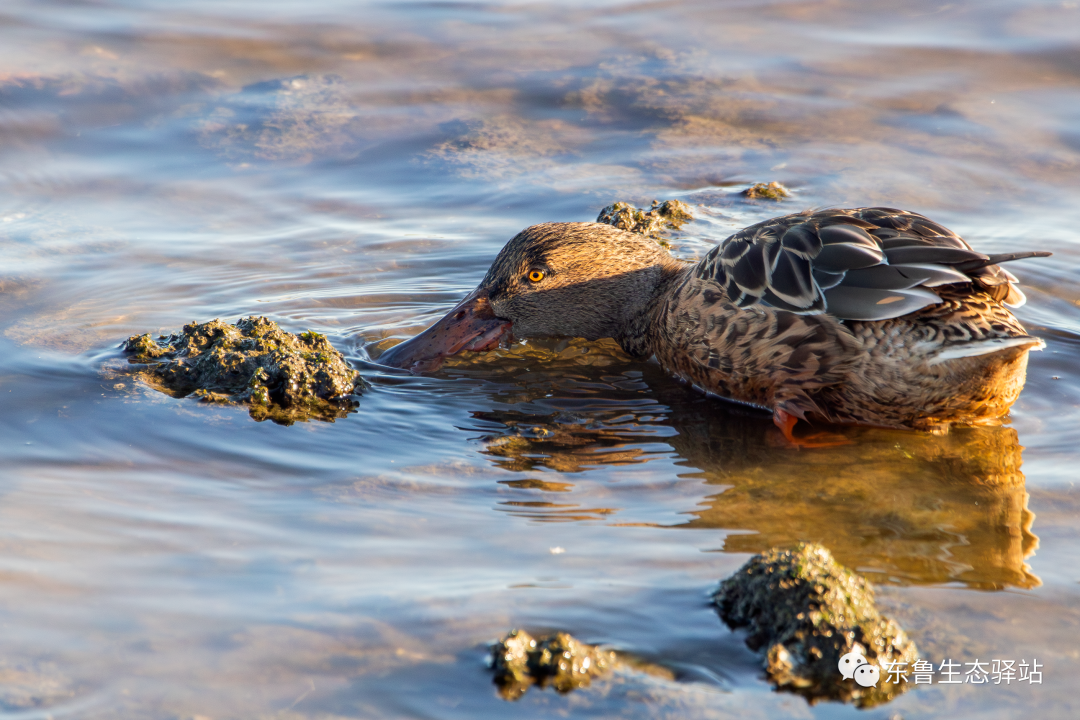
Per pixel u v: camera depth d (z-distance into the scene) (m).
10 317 12.67
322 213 16.12
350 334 13.21
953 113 18.59
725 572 7.88
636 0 23.12
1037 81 19.44
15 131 17.66
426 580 7.72
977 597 7.58
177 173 16.98
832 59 20.70
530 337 13.84
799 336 10.54
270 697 6.39
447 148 18.06
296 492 9.15
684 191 17.05
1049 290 13.60
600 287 13.55
